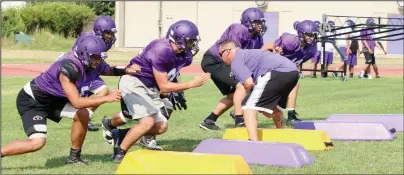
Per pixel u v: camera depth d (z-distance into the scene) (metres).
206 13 87.25
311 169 15.49
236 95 21.66
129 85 16.50
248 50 18.20
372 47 51.25
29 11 91.62
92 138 20.80
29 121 15.23
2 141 20.09
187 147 19.06
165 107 17.14
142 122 16.27
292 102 24.16
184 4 88.50
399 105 31.45
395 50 82.88
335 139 20.61
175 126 23.77
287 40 22.48
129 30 91.88
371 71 62.62
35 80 15.32
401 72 62.09
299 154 16.08
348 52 51.66
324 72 50.97
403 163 16.59
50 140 20.19
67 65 14.72
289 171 15.22
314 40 22.59
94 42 14.79
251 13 21.31
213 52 22.09
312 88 40.81
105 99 14.72
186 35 15.80
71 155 16.00
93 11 101.06
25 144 15.10
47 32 92.25
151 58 16.16
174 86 16.14
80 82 15.15
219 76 21.89
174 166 13.44
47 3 95.50
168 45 16.08
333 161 16.69
